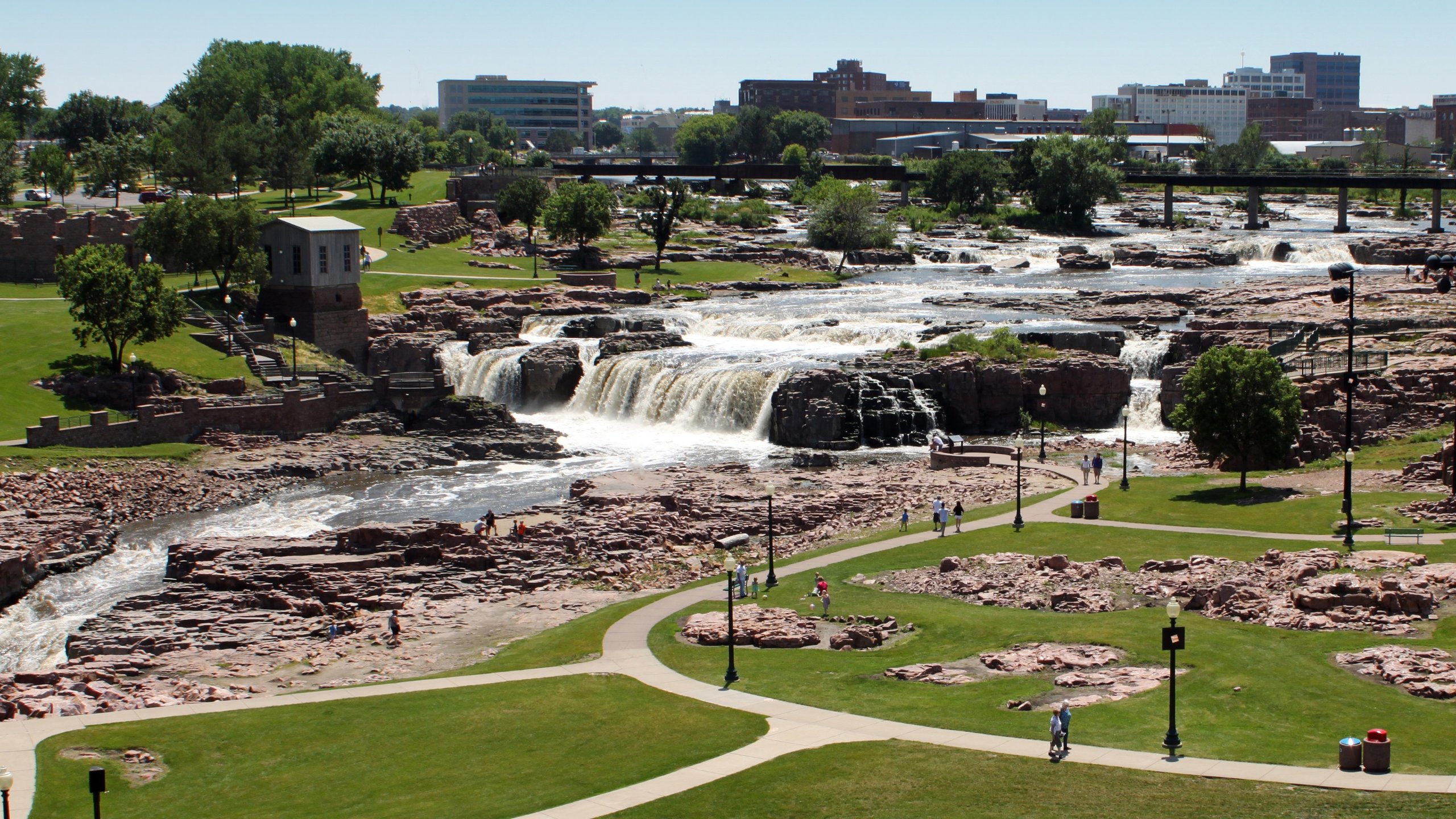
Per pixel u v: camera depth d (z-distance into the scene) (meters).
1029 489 90.44
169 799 42.84
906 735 45.19
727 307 156.88
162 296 114.06
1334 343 118.44
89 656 64.25
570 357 130.25
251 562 77.19
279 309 133.38
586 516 85.19
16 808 42.16
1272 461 89.50
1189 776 40.22
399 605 71.25
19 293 140.62
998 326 133.12
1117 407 117.19
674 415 122.94
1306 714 45.00
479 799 41.75
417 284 156.12
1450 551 64.12
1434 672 47.66
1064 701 47.75
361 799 42.38
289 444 113.00
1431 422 96.62
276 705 52.41
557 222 182.25
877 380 117.00
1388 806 37.16
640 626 62.25
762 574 71.50
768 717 47.97
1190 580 62.44
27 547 79.62
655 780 42.44
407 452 111.00
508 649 61.00
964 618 59.81
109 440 105.25
